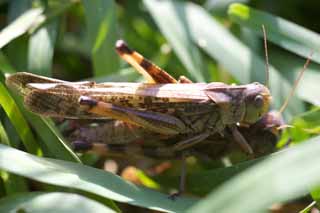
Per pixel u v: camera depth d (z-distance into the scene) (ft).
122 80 0.66
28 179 0.58
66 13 0.71
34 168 0.53
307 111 0.65
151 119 0.59
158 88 0.60
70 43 0.74
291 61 0.71
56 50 0.73
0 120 0.59
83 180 0.53
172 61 0.71
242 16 0.68
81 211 0.50
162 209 0.53
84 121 0.61
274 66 0.71
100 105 0.57
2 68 0.61
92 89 0.59
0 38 0.63
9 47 0.65
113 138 0.61
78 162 0.57
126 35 0.73
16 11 0.68
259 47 0.72
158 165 0.66
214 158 0.63
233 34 0.72
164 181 0.62
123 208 0.64
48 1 0.69
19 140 0.60
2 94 0.57
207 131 0.61
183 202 0.54
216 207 0.45
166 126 0.60
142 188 0.54
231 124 0.61
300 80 0.67
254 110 0.60
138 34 0.74
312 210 0.61
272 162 0.46
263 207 0.45
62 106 0.58
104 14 0.67
